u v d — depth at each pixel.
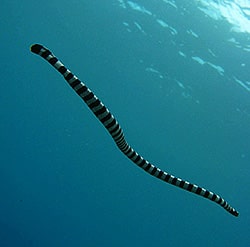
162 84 24.95
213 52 20.14
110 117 3.60
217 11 17.97
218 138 26.41
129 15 21.50
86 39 25.44
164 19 20.09
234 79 21.05
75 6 23.33
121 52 24.52
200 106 24.44
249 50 19.17
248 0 16.58
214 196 5.30
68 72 3.20
